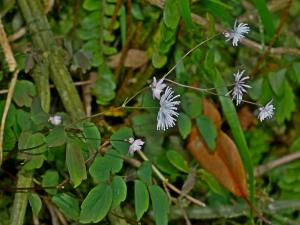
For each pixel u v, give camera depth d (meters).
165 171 0.47
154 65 0.45
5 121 0.40
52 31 0.47
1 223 0.46
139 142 0.37
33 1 0.45
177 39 0.46
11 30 0.48
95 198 0.36
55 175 0.41
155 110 0.46
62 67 0.44
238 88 0.40
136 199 0.38
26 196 0.40
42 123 0.39
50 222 0.48
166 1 0.41
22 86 0.40
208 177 0.48
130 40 0.48
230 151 0.47
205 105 0.48
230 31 0.40
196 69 0.47
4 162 0.45
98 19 0.47
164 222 0.38
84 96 0.48
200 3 0.45
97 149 0.38
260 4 0.44
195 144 0.48
